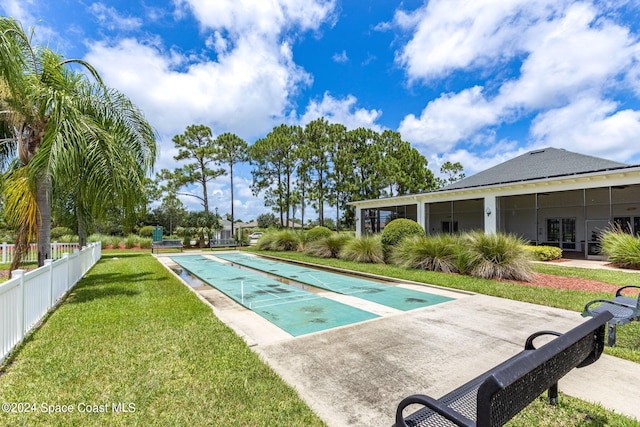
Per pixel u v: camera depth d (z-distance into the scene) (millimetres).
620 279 7543
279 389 2574
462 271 8430
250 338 3771
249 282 8250
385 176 24516
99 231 26125
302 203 25359
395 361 3143
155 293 6355
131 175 6965
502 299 5742
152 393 2508
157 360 3109
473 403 1831
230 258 14836
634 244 9539
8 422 2141
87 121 6152
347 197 25797
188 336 3781
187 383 2666
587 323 2094
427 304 5496
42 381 2699
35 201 6168
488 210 14383
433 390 2588
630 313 3387
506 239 8320
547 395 2525
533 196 18781
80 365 3000
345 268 9867
